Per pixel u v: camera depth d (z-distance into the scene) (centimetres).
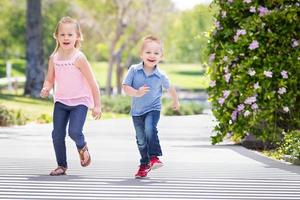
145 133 1065
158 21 6106
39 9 4256
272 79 1552
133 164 1249
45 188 926
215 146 1709
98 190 913
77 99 1065
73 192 893
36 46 4241
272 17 1552
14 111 2808
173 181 1015
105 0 5819
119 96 4497
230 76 1584
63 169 1076
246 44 1556
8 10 7181
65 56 1069
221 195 886
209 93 1612
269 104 1555
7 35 7288
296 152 1284
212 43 1619
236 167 1212
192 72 12131
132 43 6084
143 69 1070
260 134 1584
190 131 2462
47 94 1086
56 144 1073
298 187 965
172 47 10212
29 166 1190
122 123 2925
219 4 1619
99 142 1873
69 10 6475
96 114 1056
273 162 1310
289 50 1553
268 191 925
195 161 1323
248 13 1598
